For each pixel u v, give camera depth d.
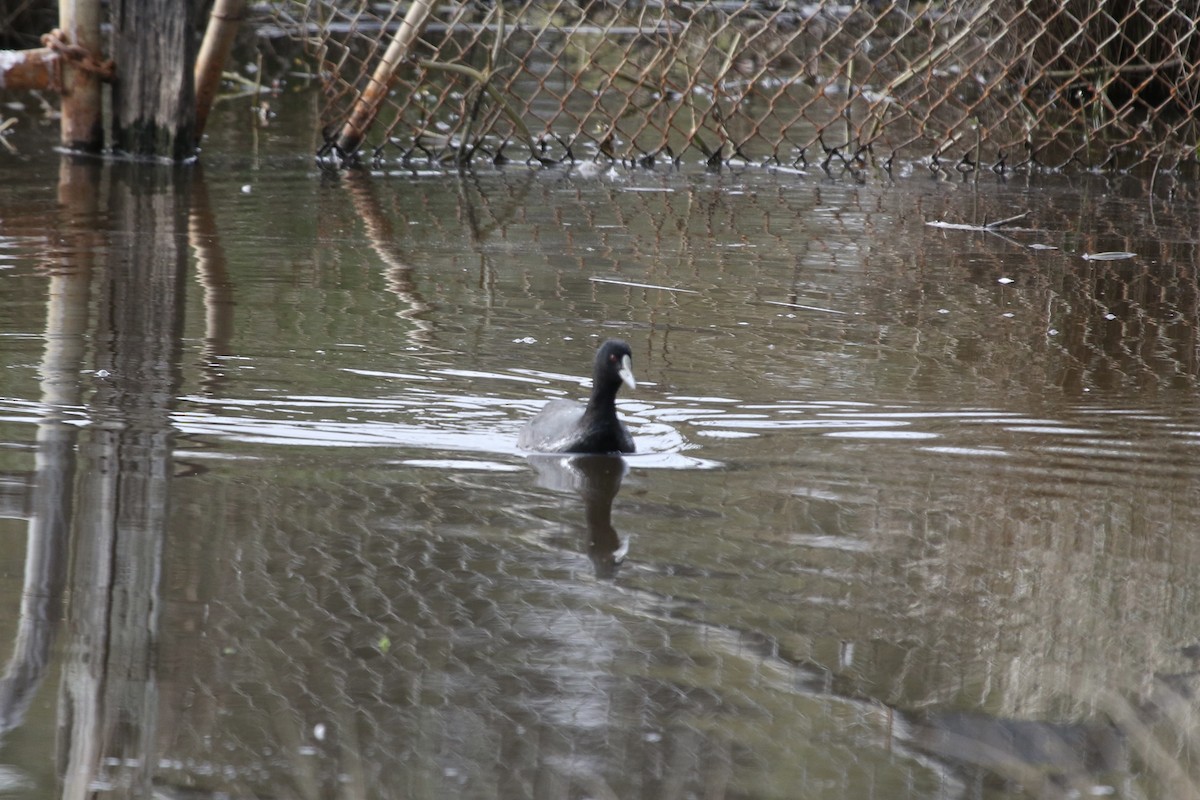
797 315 29.45
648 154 51.00
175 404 22.72
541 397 23.95
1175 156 52.31
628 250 35.62
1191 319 29.72
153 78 47.03
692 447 21.72
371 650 14.85
